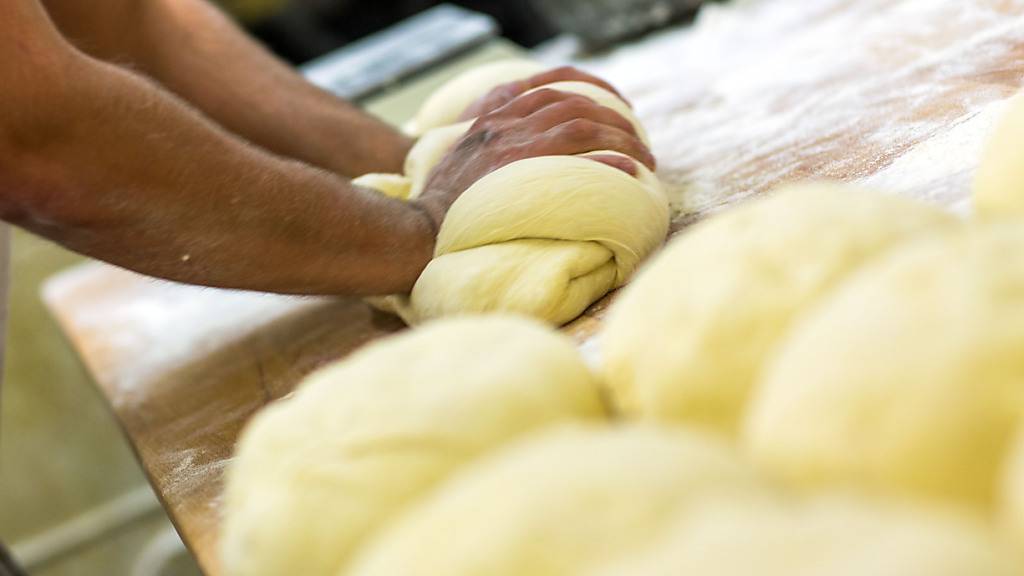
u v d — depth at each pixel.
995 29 1.61
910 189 1.22
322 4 3.23
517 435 0.69
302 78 1.89
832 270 0.67
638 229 1.25
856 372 0.54
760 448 0.57
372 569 0.55
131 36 1.80
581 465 0.53
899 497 0.51
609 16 2.40
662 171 1.59
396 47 2.66
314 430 0.73
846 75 1.68
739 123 1.67
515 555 0.50
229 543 0.75
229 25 1.90
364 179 1.62
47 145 1.15
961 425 0.51
